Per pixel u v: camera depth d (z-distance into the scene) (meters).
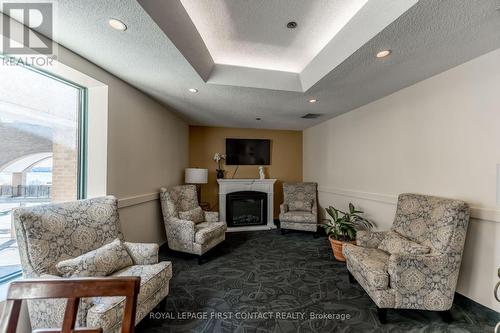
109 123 2.29
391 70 2.21
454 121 2.14
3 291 1.54
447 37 1.65
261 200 4.95
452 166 2.15
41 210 1.58
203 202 4.92
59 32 1.59
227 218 4.78
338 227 3.12
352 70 2.20
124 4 1.32
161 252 3.30
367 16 1.68
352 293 2.22
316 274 2.62
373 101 3.18
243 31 2.08
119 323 1.38
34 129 1.90
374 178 3.19
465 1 1.29
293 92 2.82
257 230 4.62
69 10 1.37
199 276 2.56
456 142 2.12
